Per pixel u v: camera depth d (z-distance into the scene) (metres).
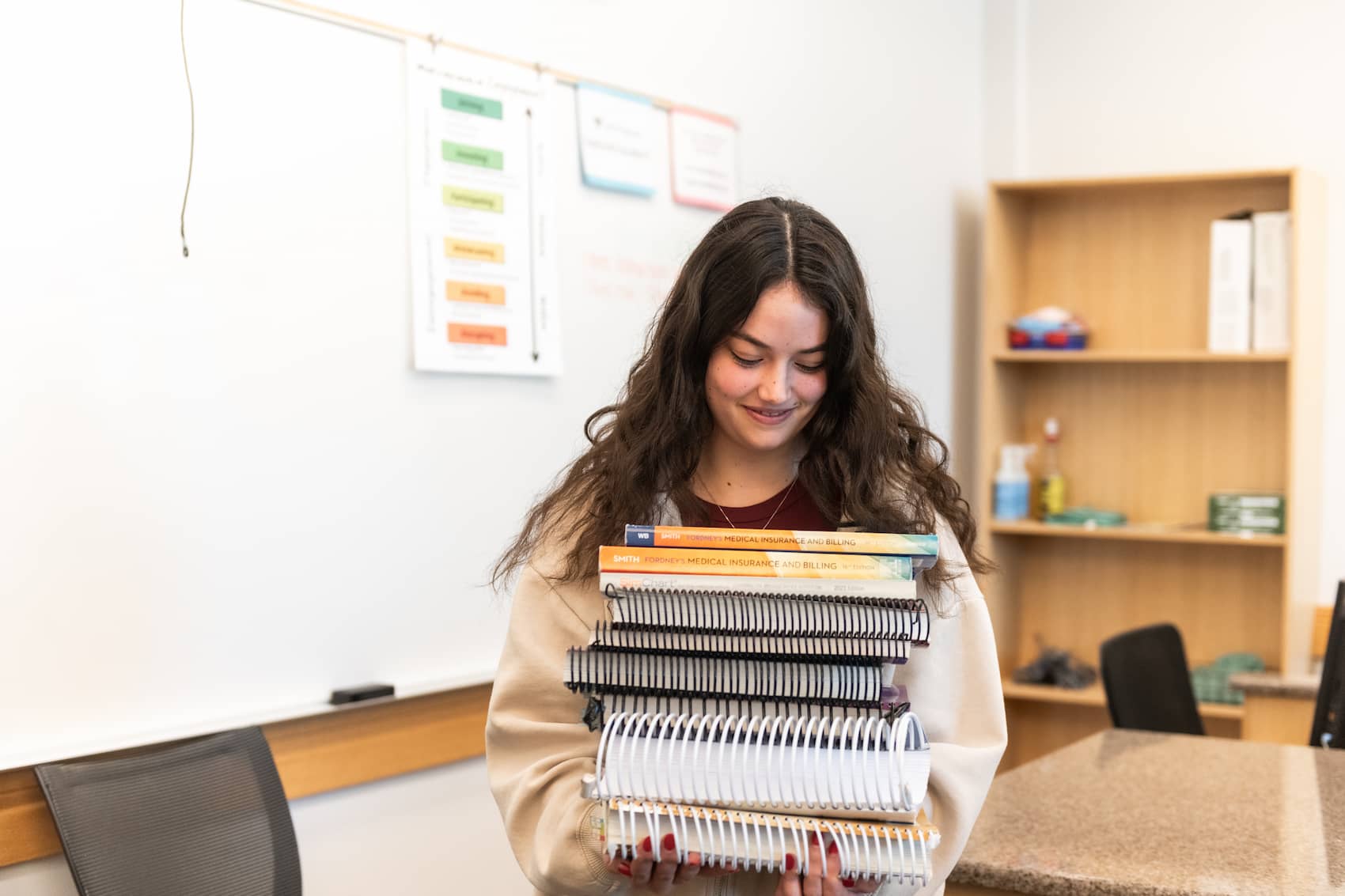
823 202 3.30
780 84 3.14
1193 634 3.78
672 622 0.97
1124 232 3.85
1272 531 3.46
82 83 1.82
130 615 1.88
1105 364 3.88
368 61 2.18
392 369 2.24
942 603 1.11
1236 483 3.70
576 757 1.08
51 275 1.79
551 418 2.52
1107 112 3.92
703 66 2.90
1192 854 1.43
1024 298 3.98
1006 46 4.02
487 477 2.40
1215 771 1.83
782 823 0.90
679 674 0.98
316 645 2.12
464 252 2.34
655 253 2.76
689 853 0.90
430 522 2.30
